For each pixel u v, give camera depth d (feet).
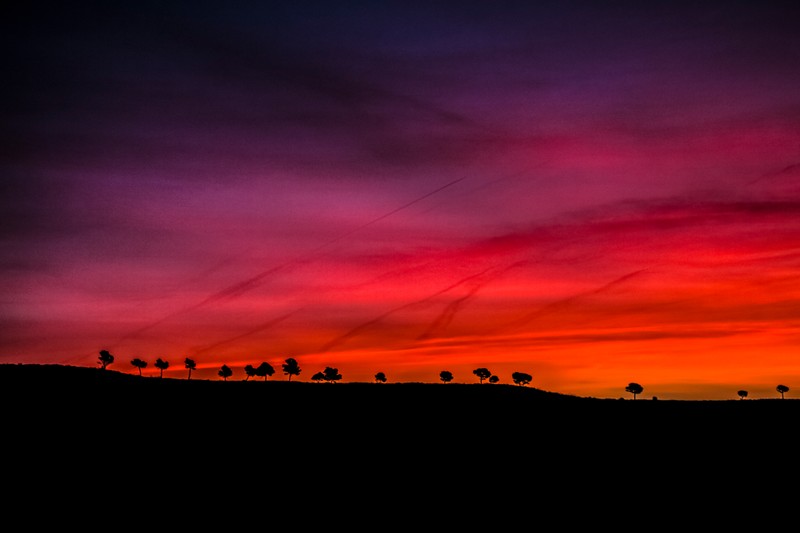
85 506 113.70
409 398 267.39
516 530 113.29
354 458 167.43
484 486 144.97
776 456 181.78
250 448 170.19
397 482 145.89
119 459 147.95
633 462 172.96
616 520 120.78
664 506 131.13
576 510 127.13
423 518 118.73
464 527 114.11
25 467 135.23
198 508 117.29
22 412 187.01
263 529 107.86
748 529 116.78
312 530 108.78
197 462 151.43
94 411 197.98
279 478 143.13
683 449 189.78
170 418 200.13
